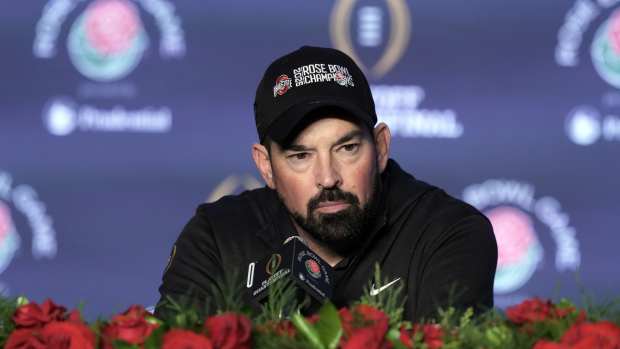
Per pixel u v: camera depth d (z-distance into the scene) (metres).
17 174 14.84
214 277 5.90
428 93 14.84
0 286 14.79
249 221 6.12
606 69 14.88
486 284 5.53
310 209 5.44
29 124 14.83
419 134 14.84
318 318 3.81
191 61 14.84
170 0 14.81
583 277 14.95
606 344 3.54
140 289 14.95
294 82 5.51
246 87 14.87
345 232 5.45
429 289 5.55
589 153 14.94
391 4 14.80
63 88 14.83
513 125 14.88
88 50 14.83
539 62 14.88
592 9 14.88
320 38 14.86
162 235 14.92
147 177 14.90
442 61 14.84
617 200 14.93
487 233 5.80
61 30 14.84
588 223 14.95
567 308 4.08
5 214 14.83
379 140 5.89
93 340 3.76
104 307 14.91
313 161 5.39
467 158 14.88
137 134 14.88
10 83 14.80
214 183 14.93
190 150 14.89
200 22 14.84
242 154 14.93
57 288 14.88
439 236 5.79
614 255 14.98
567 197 14.94
